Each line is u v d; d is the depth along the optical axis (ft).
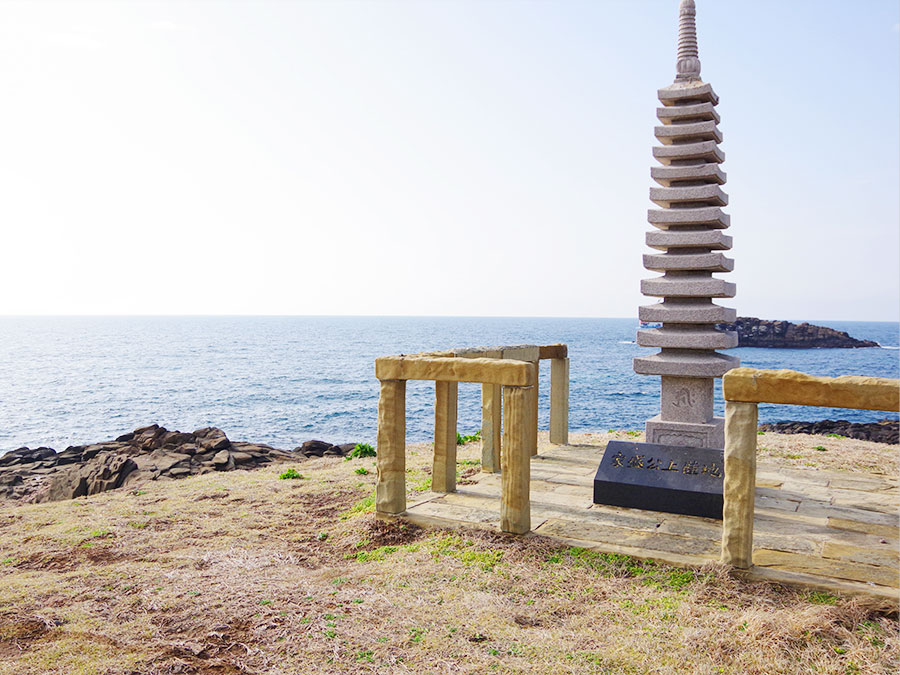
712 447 36.09
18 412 160.45
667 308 37.58
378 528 31.37
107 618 22.38
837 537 28.91
